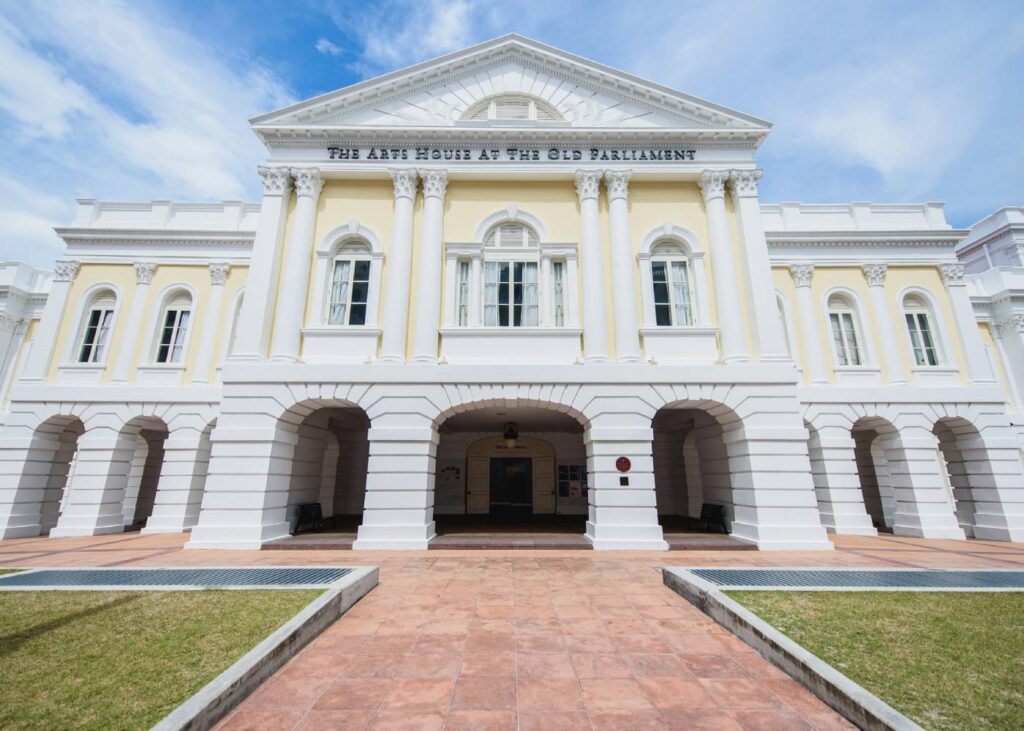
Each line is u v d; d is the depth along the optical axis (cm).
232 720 361
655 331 1198
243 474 1090
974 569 855
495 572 842
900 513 1495
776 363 1158
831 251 1662
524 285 1253
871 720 343
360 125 1267
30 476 1515
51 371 1589
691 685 423
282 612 569
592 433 1124
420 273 1212
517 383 1141
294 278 1200
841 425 1520
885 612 576
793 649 449
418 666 457
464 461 1902
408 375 1138
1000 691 389
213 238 1700
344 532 1277
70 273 1661
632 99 1334
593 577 808
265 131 1267
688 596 668
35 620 543
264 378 1130
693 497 1697
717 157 1298
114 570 829
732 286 1209
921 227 1692
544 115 1359
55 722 340
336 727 354
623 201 1256
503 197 1291
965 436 1534
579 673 444
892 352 1575
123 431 1559
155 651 459
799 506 1091
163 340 1666
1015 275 1908
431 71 1329
